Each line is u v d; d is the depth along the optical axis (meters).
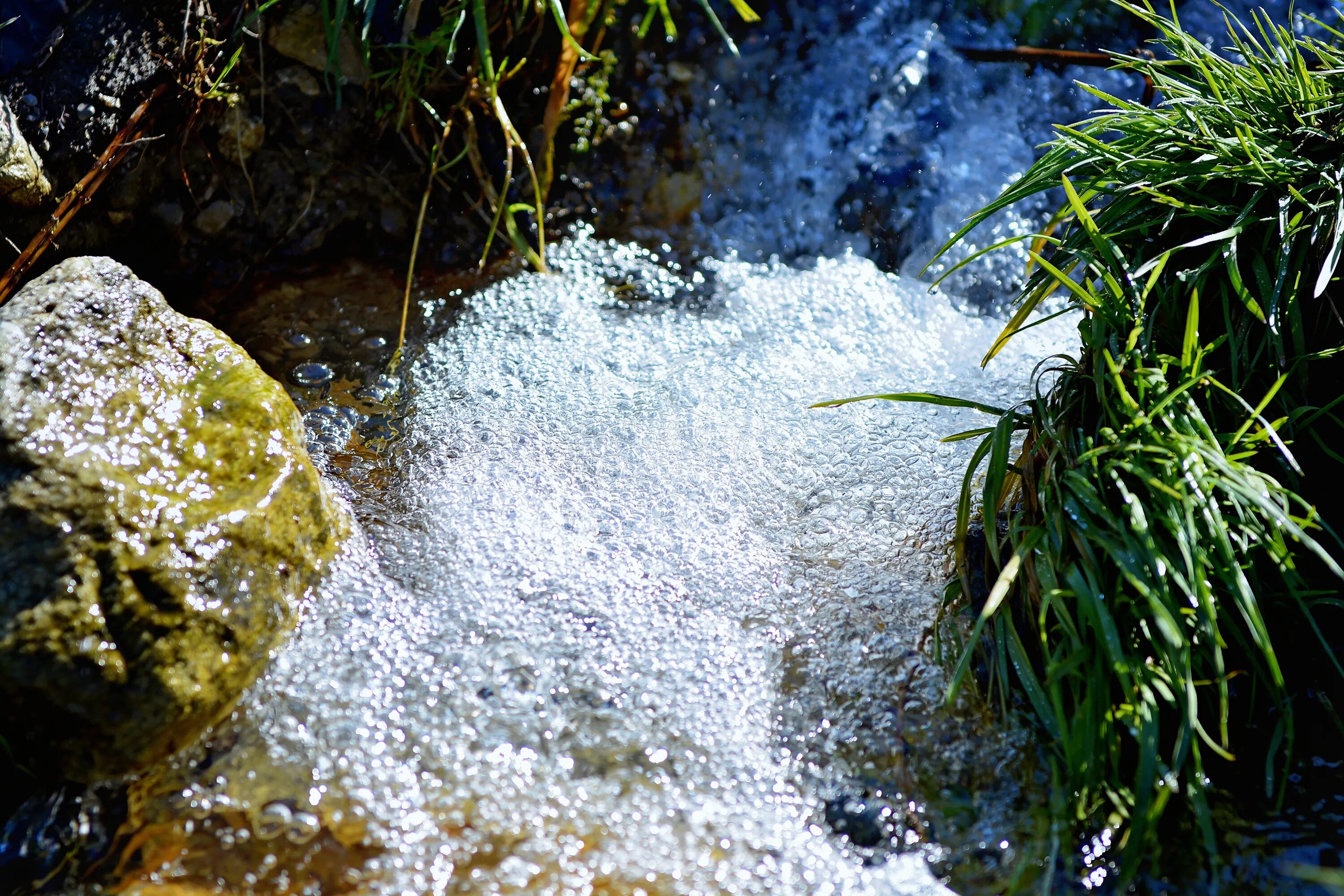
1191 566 1.81
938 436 2.69
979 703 2.05
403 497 2.47
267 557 2.07
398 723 1.98
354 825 1.82
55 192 2.54
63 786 1.87
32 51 2.58
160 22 2.69
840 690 2.09
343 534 2.30
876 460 2.62
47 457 1.93
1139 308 2.07
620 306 3.08
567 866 1.78
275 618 2.06
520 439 2.64
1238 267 2.14
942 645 2.15
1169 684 1.87
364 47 2.82
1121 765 1.93
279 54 2.81
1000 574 2.15
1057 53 3.36
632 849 1.81
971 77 3.38
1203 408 2.15
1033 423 2.20
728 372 2.88
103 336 2.16
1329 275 1.93
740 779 1.94
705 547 2.39
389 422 2.66
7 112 2.46
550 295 3.07
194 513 2.00
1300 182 2.14
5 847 1.78
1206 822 1.76
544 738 1.98
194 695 1.88
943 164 3.28
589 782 1.92
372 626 2.14
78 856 1.77
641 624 2.21
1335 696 2.03
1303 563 2.12
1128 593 1.95
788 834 1.86
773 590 2.30
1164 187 2.26
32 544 1.85
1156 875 1.79
